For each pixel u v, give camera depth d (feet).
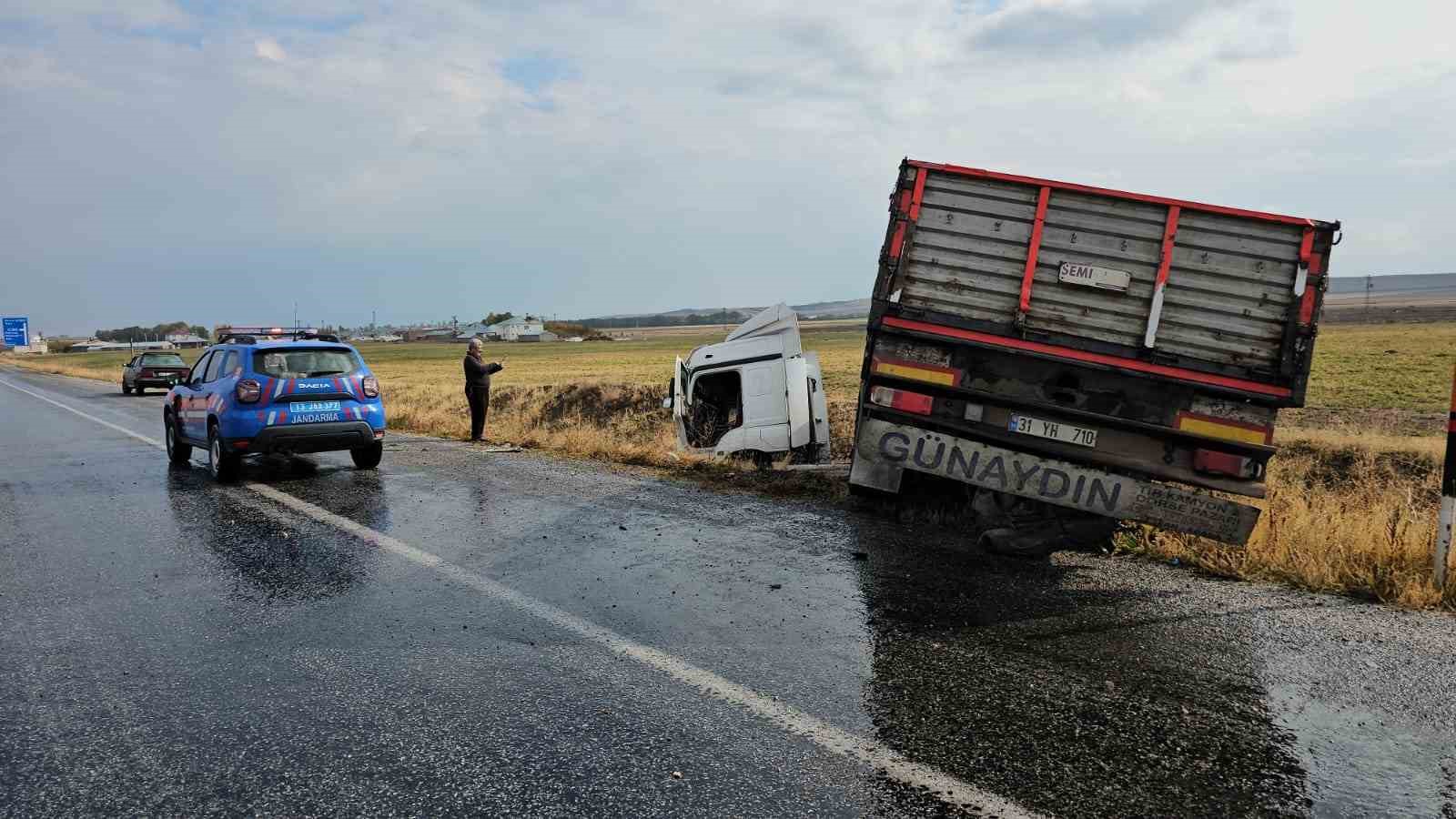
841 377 101.30
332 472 35.37
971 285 21.42
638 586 18.33
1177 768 10.45
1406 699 12.46
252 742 11.29
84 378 152.56
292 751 11.03
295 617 16.43
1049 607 16.80
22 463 39.96
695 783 10.12
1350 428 53.42
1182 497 19.20
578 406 78.18
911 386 21.85
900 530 23.85
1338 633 15.26
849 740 11.18
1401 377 100.48
